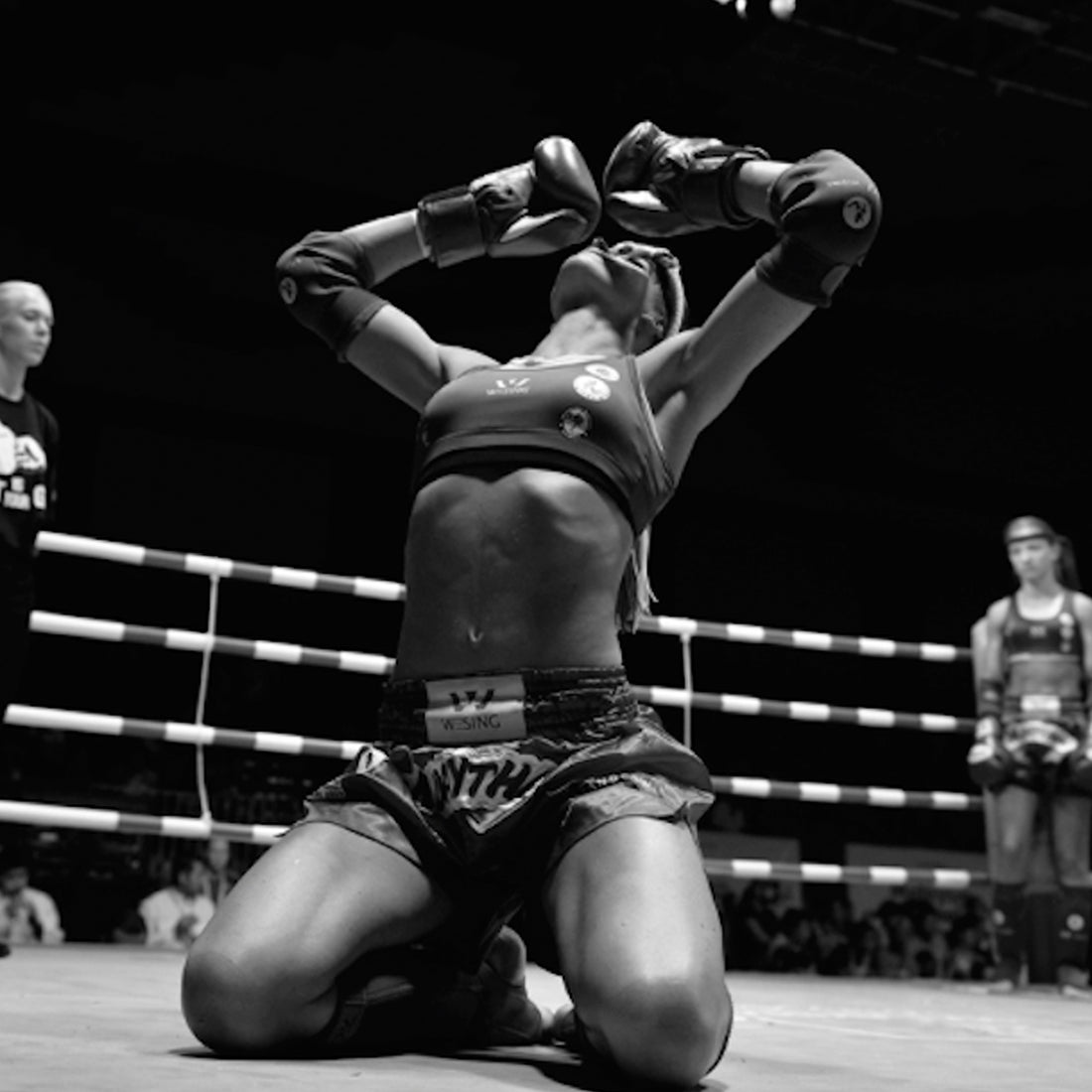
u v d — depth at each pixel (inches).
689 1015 64.9
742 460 435.5
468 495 80.8
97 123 357.1
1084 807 200.4
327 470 401.7
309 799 81.7
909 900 370.6
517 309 407.2
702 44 335.0
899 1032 113.7
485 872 78.0
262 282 382.9
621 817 74.1
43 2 339.6
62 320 362.3
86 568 379.9
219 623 393.1
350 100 364.8
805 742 445.1
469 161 381.4
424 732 80.0
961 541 453.7
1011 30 319.9
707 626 207.0
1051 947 202.7
